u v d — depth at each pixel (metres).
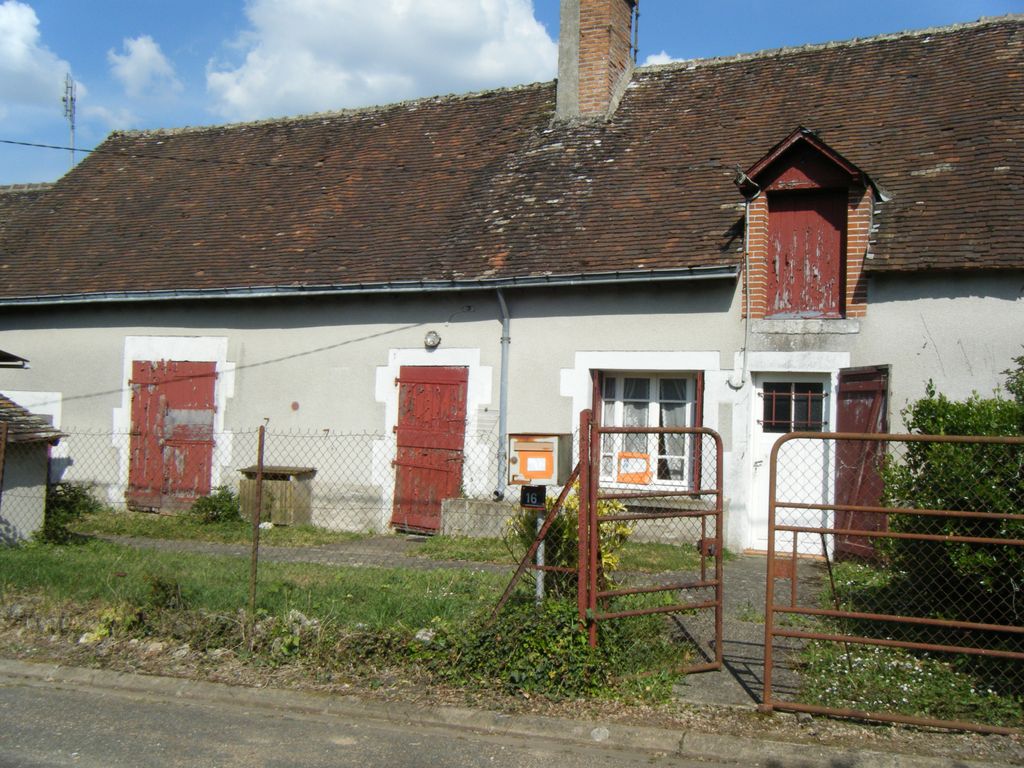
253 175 16.25
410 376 12.77
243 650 6.79
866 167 11.37
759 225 10.96
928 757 5.12
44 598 7.72
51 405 14.95
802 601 8.15
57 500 10.88
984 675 6.14
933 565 6.34
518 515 7.25
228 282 13.66
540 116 14.95
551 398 11.84
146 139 18.33
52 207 17.03
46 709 6.02
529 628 6.25
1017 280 9.70
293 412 13.43
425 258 12.80
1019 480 5.98
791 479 10.86
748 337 10.88
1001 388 9.62
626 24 14.87
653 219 11.89
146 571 8.56
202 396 14.02
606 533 6.95
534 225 12.53
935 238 10.14
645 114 14.02
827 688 6.00
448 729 5.77
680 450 11.39
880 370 9.77
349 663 6.56
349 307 13.19
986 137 11.02
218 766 5.14
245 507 13.10
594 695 5.99
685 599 8.20
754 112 13.21
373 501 12.88
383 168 15.29
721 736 5.42
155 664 6.74
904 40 13.38
